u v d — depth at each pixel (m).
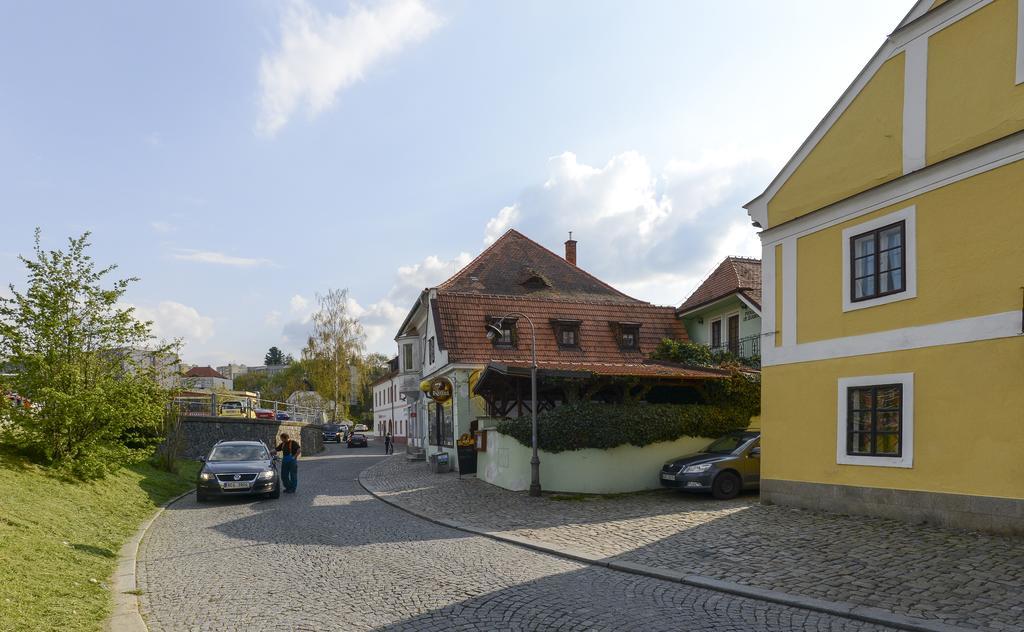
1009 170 9.46
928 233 10.54
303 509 15.03
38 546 8.31
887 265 11.30
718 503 13.80
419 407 33.91
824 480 12.10
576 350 26.11
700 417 16.89
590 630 6.12
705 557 9.01
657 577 8.18
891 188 11.19
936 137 10.59
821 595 7.05
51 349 13.91
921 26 10.91
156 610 6.95
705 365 22.55
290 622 6.48
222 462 16.86
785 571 8.08
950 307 10.12
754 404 17.48
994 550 8.38
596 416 16.05
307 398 70.94
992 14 9.90
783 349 13.21
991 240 9.62
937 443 10.17
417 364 35.94
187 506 15.55
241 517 13.76
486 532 11.52
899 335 10.88
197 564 9.18
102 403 13.96
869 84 11.80
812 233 12.77
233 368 118.00
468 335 25.28
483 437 19.61
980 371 9.64
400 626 6.29
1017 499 9.08
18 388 13.61
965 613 6.28
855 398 11.72
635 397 17.34
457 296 26.53
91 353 14.59
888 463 10.91
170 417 20.92
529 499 15.27
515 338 25.70
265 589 7.75
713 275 26.78
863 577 7.62
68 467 13.66
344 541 10.94
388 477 22.33
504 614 6.64
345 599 7.27
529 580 8.10
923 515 10.30
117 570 8.64
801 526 10.75
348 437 66.12
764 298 13.78
